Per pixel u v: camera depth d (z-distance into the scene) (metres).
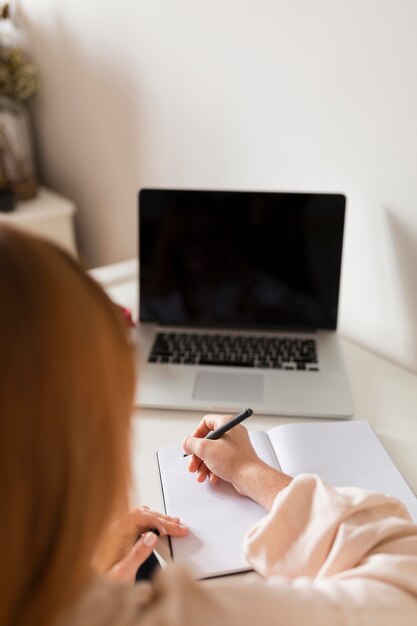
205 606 0.34
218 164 1.30
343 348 1.07
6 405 0.28
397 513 0.53
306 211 1.00
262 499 0.67
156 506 0.71
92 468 0.31
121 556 0.62
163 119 1.42
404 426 0.86
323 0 0.95
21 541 0.29
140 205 1.04
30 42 1.90
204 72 1.24
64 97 1.82
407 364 1.03
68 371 0.29
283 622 0.36
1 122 1.94
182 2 1.23
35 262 0.30
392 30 0.86
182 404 0.88
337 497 0.53
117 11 1.43
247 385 0.92
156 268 1.07
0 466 0.28
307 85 1.03
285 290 1.05
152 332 1.07
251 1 1.07
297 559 0.52
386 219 0.97
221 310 1.07
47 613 0.30
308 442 0.79
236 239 1.04
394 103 0.89
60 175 2.03
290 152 1.11
